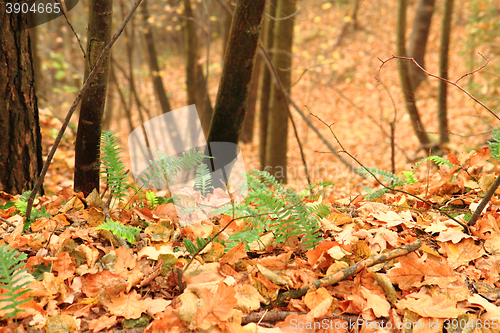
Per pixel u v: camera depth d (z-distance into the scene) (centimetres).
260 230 203
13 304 148
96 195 232
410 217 233
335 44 1480
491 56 941
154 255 191
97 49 231
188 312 157
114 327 159
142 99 1255
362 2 1595
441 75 707
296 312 166
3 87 259
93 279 177
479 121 796
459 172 279
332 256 186
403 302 169
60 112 1162
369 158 858
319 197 261
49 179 530
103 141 237
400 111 1009
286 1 579
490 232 216
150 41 941
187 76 862
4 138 265
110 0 227
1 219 216
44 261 182
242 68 275
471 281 184
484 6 1070
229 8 543
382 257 185
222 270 182
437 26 1303
